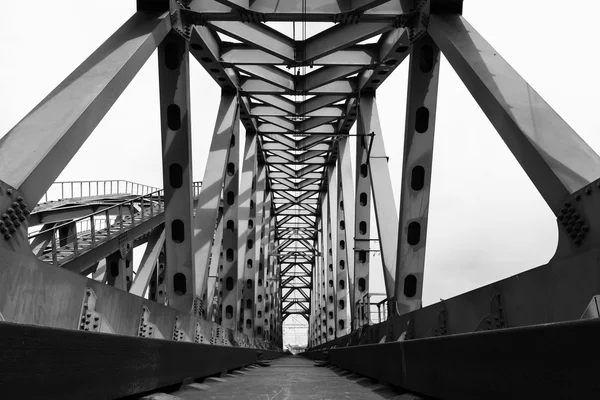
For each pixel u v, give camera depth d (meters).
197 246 17.80
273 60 18.70
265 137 33.78
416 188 13.15
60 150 6.99
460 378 3.80
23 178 6.03
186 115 13.49
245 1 14.05
